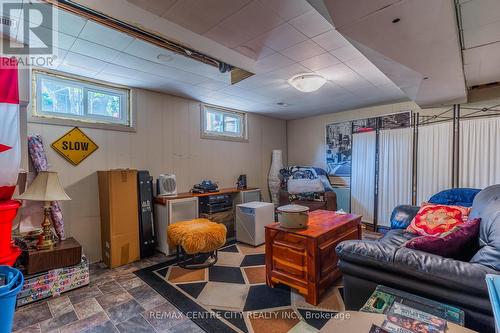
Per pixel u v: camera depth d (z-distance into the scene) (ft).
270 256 8.09
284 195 16.61
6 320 3.75
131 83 11.23
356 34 5.77
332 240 7.91
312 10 6.05
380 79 10.96
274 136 19.69
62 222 9.16
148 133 12.32
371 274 5.22
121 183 10.18
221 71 8.95
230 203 14.37
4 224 5.56
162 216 11.43
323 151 18.47
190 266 9.85
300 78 10.34
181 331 6.02
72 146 9.95
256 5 5.85
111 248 9.82
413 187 13.47
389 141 14.48
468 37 6.98
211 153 15.30
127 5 5.76
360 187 15.85
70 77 9.91
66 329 6.12
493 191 6.57
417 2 4.59
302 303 7.16
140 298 7.52
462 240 5.29
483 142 11.32
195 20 6.44
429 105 13.21
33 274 7.36
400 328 3.43
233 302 7.27
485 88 12.01
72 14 5.77
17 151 5.90
